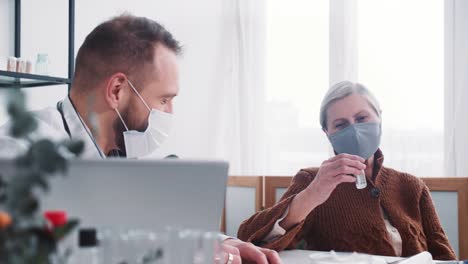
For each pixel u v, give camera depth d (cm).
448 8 313
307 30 360
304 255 148
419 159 320
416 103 321
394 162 323
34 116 36
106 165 55
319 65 356
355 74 338
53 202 53
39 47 282
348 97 173
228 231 253
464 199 194
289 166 361
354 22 338
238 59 370
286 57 364
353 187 176
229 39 372
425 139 319
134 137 121
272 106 366
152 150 125
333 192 176
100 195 55
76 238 47
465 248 193
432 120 318
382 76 330
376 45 332
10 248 35
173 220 58
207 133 371
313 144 356
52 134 100
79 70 116
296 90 361
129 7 334
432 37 318
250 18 368
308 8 359
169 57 122
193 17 369
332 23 346
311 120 357
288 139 362
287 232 157
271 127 366
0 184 36
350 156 158
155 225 57
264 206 236
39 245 36
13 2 268
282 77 365
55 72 291
